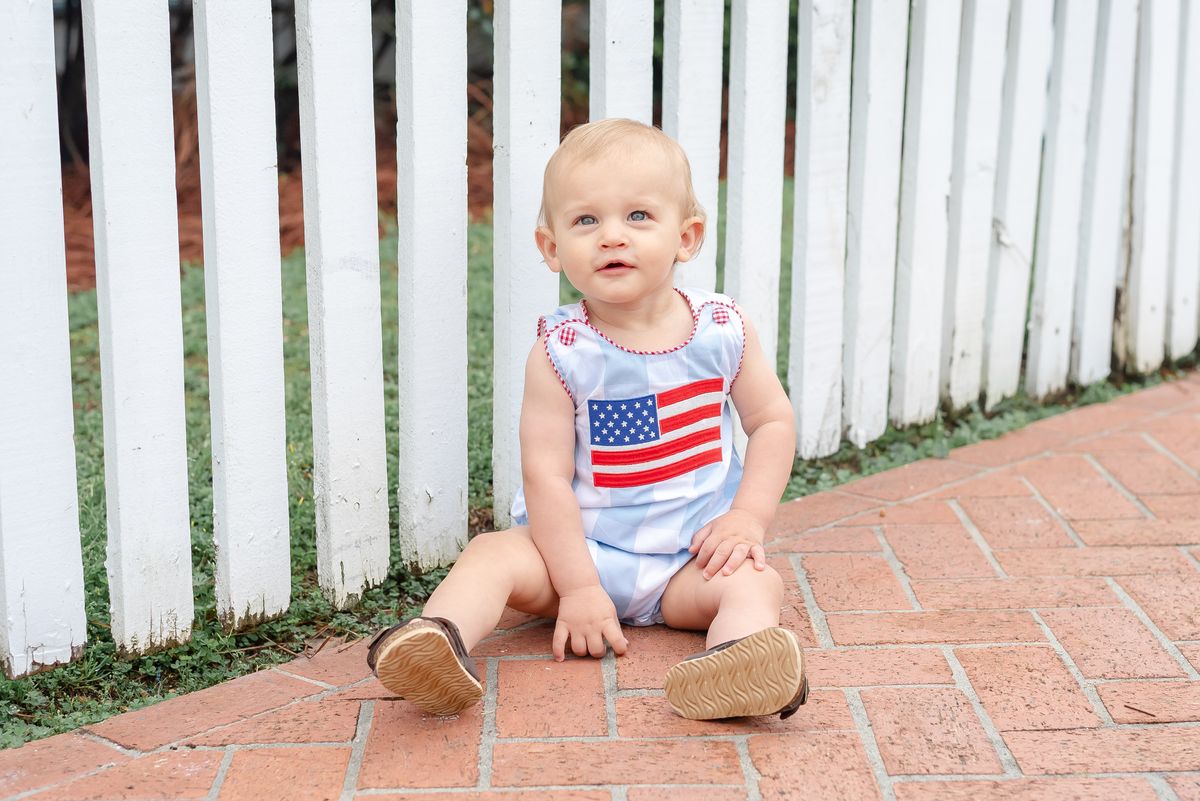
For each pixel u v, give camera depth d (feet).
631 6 9.50
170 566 8.23
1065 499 10.85
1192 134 14.11
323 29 7.98
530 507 8.17
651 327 8.22
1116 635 8.38
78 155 21.86
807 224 11.14
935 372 12.66
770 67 10.44
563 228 7.93
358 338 8.67
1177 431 12.57
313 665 8.22
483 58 23.65
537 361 8.16
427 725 7.32
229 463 8.26
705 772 6.79
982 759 6.92
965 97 12.01
